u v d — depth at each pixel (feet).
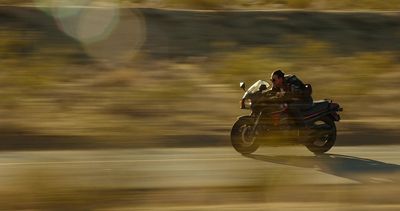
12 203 59.88
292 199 67.41
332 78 181.68
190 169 87.40
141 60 195.11
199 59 199.72
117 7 225.15
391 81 180.86
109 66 187.01
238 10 237.86
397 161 98.94
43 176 66.49
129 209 61.31
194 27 221.25
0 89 149.38
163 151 101.50
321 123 115.14
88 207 60.64
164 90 155.53
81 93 152.15
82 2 226.38
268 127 101.96
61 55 189.78
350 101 157.69
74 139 108.06
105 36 207.00
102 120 123.03
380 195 70.79
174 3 240.12
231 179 78.95
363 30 236.63
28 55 187.21
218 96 155.33
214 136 115.85
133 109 136.46
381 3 263.08
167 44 209.05
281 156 102.12
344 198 68.23
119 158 93.20
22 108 133.49
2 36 195.42
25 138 109.09
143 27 215.72
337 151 107.76
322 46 210.18
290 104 102.12
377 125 129.29
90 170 76.54
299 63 197.16
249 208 62.85
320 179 83.71
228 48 210.18
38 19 210.59
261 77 177.37
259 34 224.12
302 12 240.32
